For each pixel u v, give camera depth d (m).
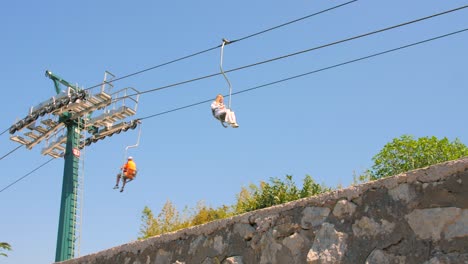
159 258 6.99
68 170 21.27
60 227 20.44
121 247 7.54
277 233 5.79
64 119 21.94
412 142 18.91
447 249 4.46
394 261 4.76
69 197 20.84
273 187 18.17
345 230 5.22
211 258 6.39
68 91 21.72
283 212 5.83
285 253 5.66
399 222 4.84
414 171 4.88
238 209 20.81
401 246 4.76
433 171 4.74
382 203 5.02
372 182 5.17
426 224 4.65
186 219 23.34
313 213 5.55
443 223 4.55
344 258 5.11
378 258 4.87
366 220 5.09
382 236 4.92
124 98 21.17
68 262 8.21
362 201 5.18
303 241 5.54
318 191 17.67
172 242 6.93
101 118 21.59
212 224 6.53
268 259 5.81
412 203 4.79
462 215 4.46
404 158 18.77
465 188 4.50
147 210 23.42
